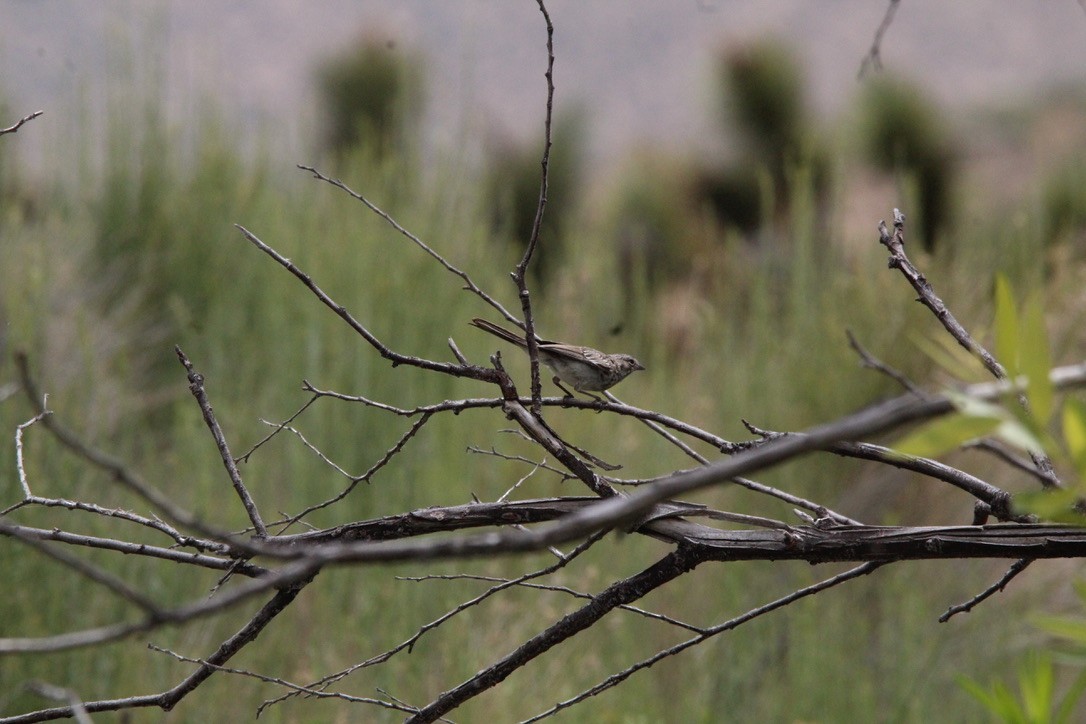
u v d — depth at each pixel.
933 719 11.87
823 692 11.55
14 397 12.13
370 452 13.32
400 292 15.01
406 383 14.16
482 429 14.46
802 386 14.80
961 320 14.58
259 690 11.21
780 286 18.55
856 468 14.12
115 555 11.55
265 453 13.97
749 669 12.12
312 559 2.79
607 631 12.42
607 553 13.00
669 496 2.74
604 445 14.63
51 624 10.94
